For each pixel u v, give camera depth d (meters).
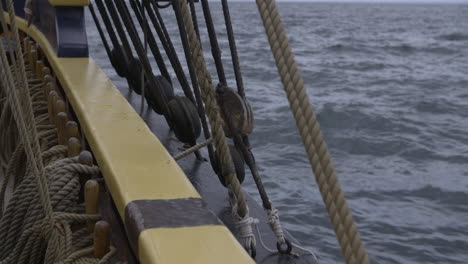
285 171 9.42
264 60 26.66
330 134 12.95
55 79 4.43
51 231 2.11
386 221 7.50
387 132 13.20
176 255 1.47
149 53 22.44
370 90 19.91
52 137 3.11
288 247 2.31
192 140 3.00
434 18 132.12
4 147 3.79
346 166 10.45
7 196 3.54
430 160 10.93
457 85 21.52
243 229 2.21
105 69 19.11
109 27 3.98
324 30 64.62
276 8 1.17
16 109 1.91
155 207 1.74
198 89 2.74
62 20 4.18
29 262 2.26
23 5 5.99
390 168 10.30
